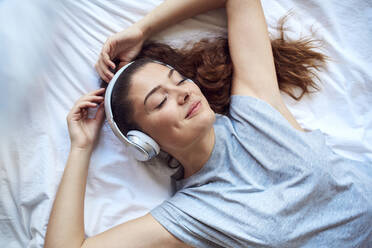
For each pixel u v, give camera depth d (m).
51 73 1.01
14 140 0.99
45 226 0.94
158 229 0.86
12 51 0.99
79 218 0.86
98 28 1.03
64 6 1.03
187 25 1.07
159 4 1.05
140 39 1.00
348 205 0.85
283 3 1.09
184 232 0.86
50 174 0.97
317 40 1.09
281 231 0.82
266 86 0.96
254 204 0.85
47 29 1.02
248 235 0.83
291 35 1.09
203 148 0.94
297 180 0.84
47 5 1.03
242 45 0.98
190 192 0.93
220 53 1.06
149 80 0.86
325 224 0.83
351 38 1.09
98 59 1.02
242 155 0.94
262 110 0.93
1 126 0.98
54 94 1.01
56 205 0.86
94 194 0.99
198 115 0.86
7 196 0.99
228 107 1.07
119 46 0.99
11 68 0.98
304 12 1.09
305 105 1.07
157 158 1.04
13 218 0.98
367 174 0.95
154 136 0.90
